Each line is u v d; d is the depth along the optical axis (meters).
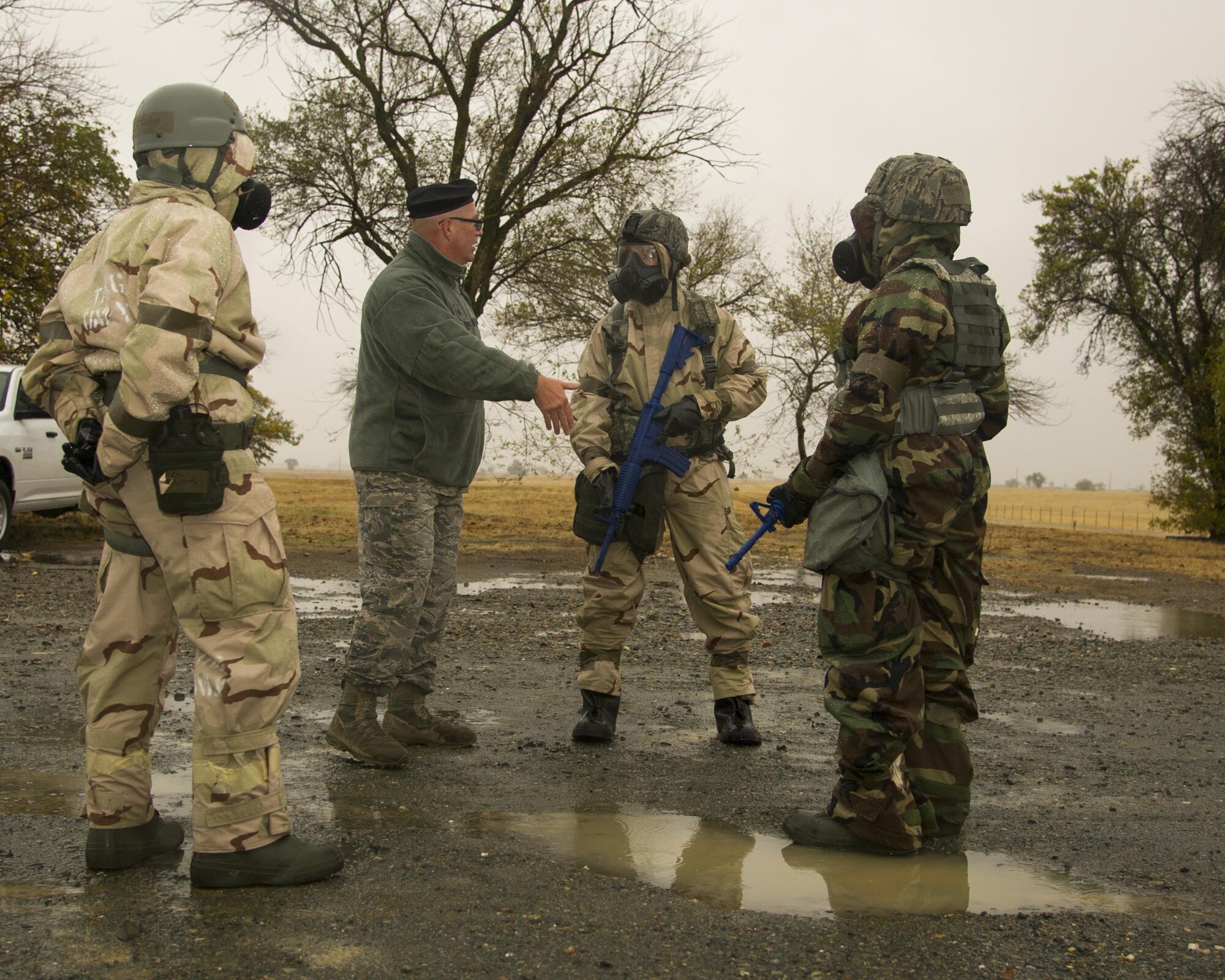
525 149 17.39
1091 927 2.42
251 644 2.48
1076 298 28.45
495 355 3.50
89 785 2.59
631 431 4.14
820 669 5.95
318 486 50.59
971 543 3.05
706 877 2.67
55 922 2.26
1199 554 20.31
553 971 2.09
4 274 18.52
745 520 21.06
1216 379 25.36
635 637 6.87
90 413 2.55
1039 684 5.76
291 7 15.80
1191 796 3.60
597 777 3.62
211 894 2.45
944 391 2.94
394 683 3.71
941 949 2.28
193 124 2.53
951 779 3.08
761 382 4.29
